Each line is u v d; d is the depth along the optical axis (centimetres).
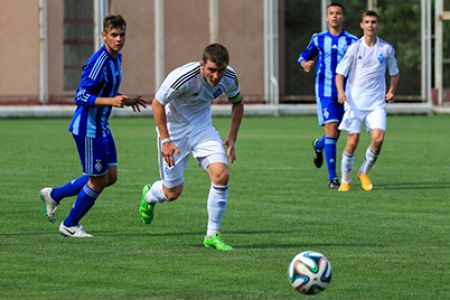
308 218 2116
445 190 2652
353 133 2647
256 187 2702
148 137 4644
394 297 1336
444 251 1700
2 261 1589
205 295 1336
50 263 1572
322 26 6862
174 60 6512
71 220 1859
